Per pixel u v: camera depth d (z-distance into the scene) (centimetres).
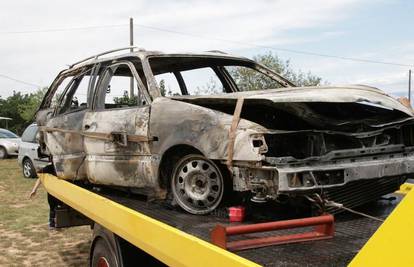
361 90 414
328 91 398
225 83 632
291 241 318
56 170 639
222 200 400
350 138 384
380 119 408
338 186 361
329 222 328
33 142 1650
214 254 276
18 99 6394
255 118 402
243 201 401
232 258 262
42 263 712
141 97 487
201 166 409
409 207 197
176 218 402
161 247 335
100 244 464
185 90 632
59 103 656
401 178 421
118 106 563
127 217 391
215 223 381
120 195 545
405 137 418
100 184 567
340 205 354
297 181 344
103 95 556
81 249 785
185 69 618
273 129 381
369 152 384
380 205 432
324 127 377
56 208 649
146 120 462
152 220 354
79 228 924
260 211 406
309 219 320
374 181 397
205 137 391
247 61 604
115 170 513
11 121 6112
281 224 305
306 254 296
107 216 434
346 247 310
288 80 586
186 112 418
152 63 556
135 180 486
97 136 535
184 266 307
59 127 627
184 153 434
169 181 452
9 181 1600
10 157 2317
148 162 462
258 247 308
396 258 200
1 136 2400
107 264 448
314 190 351
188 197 418
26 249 786
